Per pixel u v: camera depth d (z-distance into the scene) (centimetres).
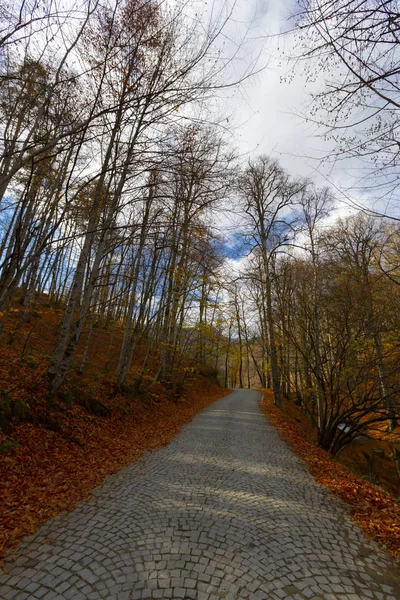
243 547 343
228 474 614
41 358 1065
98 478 557
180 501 468
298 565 313
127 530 372
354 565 319
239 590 270
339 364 1016
